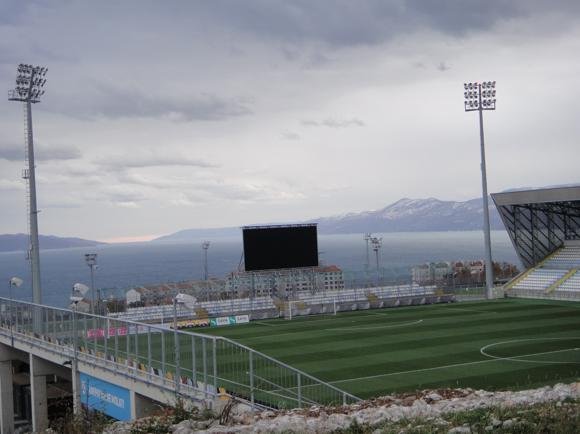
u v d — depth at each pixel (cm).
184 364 3006
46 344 3631
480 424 1473
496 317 5266
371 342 4231
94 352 3139
